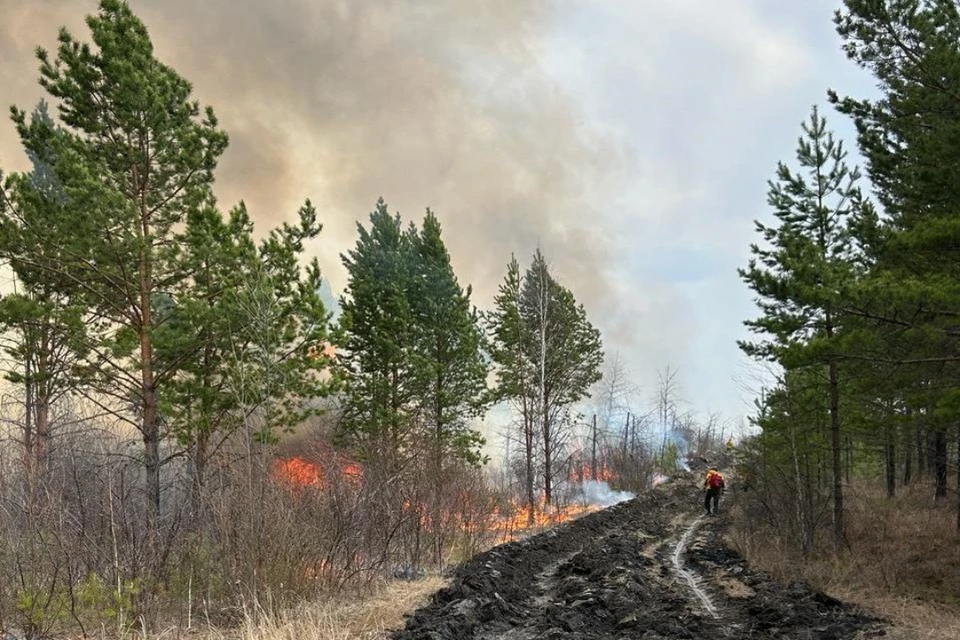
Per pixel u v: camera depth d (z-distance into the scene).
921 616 8.72
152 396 11.41
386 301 20.61
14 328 11.69
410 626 7.84
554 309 28.78
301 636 7.13
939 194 10.46
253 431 10.19
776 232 14.91
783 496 16.02
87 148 11.80
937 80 10.59
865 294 8.83
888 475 19.53
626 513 24.23
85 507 8.12
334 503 10.52
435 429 20.61
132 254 11.12
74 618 7.36
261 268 11.30
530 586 11.47
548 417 28.53
